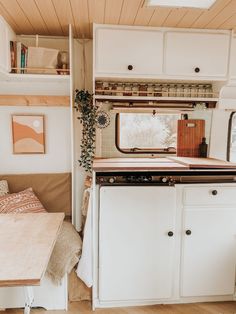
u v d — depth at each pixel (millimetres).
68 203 2568
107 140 2590
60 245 1977
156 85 2455
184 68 2229
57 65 2301
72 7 1844
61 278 1892
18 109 2533
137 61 2186
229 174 2029
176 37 2197
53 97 2438
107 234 1951
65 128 2586
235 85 2441
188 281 2062
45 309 1990
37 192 2535
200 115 2633
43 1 1751
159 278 2031
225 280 2092
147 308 2057
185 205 1989
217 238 2041
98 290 2025
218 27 2191
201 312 2023
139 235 1969
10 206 2227
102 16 1996
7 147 2568
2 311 1952
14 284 1000
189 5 1751
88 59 2531
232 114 2635
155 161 2275
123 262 1987
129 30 2156
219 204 2018
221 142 2658
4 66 2055
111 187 1905
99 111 2477
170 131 2670
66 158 2621
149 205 1944
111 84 2416
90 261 1956
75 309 2014
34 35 2445
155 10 1862
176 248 2035
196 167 1956
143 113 2582
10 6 1827
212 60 2248
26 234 1436
